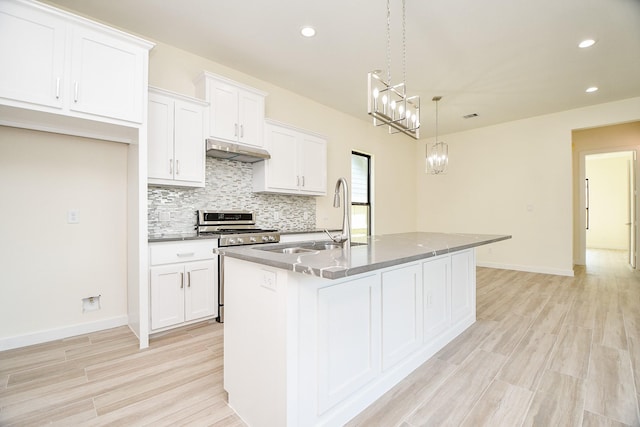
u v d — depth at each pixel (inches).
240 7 95.7
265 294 54.1
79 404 63.4
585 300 139.7
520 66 133.3
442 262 92.7
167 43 116.6
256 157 130.0
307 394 51.9
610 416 60.0
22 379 72.7
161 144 103.8
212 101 117.2
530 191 205.9
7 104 70.1
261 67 135.4
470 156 233.1
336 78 146.7
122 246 110.0
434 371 78.1
